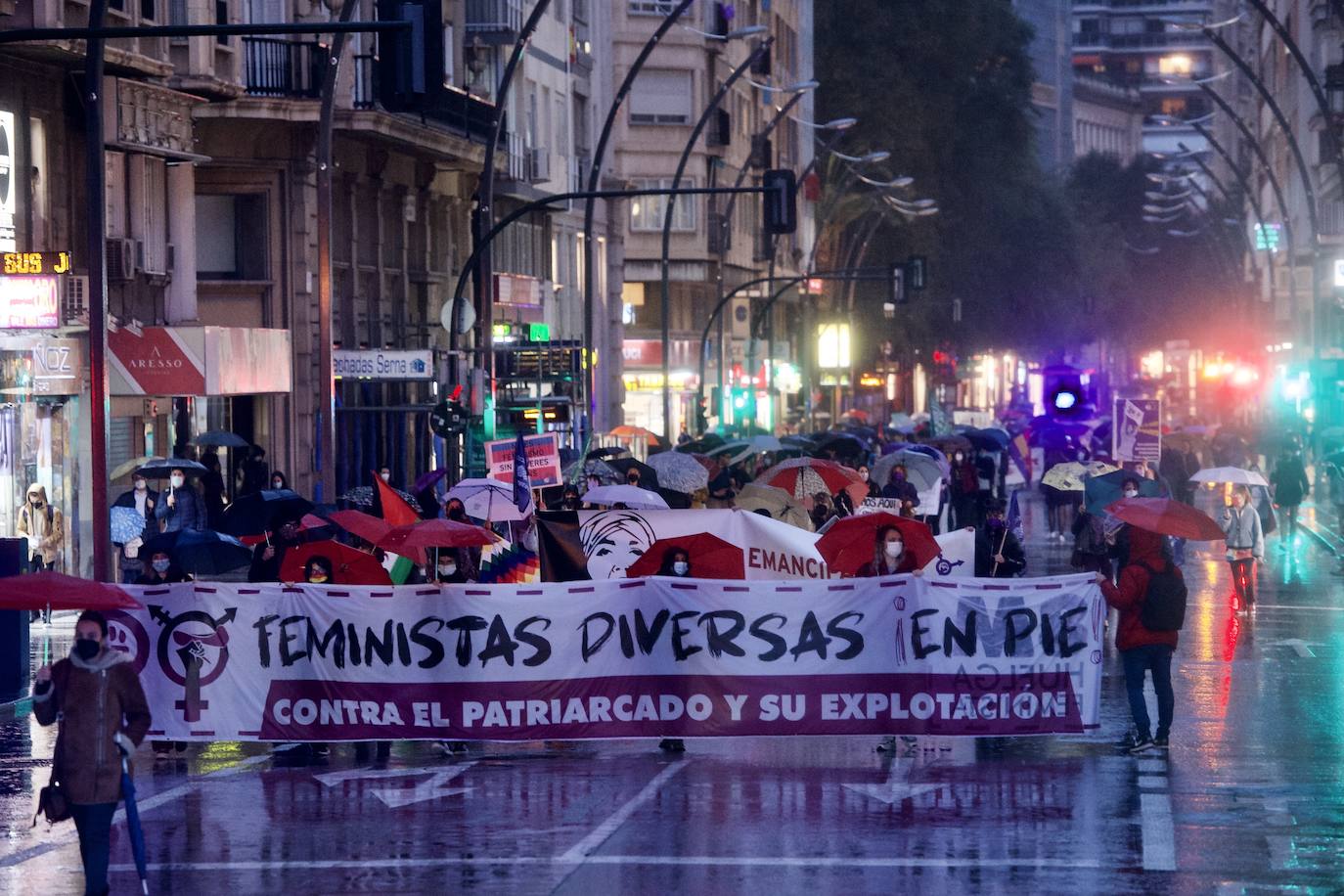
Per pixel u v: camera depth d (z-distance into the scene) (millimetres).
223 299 95438
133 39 80812
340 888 29703
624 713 42281
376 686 42188
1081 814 35031
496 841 33031
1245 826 33875
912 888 29266
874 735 42969
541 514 52031
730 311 195625
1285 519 105312
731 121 192000
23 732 46562
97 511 55812
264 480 91125
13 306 67812
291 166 96750
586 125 157875
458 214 126375
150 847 33125
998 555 54344
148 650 42188
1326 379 151375
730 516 53094
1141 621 42031
